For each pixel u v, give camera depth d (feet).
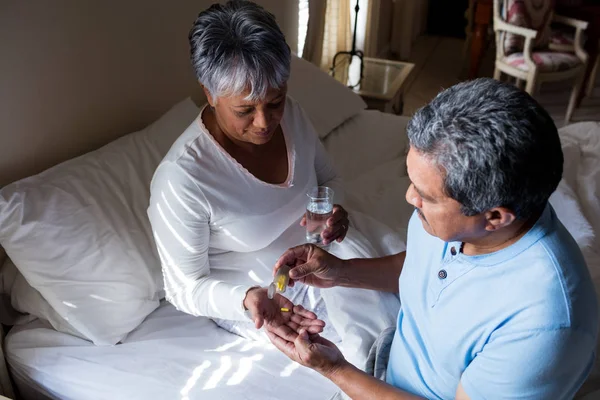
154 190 4.31
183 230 4.23
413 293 3.30
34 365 4.60
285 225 4.81
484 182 2.31
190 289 4.42
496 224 2.52
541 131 2.29
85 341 4.74
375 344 4.16
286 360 4.60
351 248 4.89
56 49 5.02
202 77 3.84
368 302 4.49
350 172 7.23
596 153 6.95
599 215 5.94
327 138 7.80
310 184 4.95
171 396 4.27
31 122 4.96
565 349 2.46
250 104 3.85
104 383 4.42
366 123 8.23
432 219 2.65
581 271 2.58
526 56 12.08
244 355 4.65
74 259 4.62
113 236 4.85
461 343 2.88
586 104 13.99
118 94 5.94
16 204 4.46
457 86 2.50
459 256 2.86
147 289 4.98
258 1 8.01
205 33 3.70
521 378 2.54
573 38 12.98
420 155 2.48
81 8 5.18
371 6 13.00
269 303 4.05
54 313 4.75
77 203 4.79
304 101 7.67
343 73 10.77
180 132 5.86
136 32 5.98
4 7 4.45
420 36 19.01
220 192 4.27
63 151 5.40
